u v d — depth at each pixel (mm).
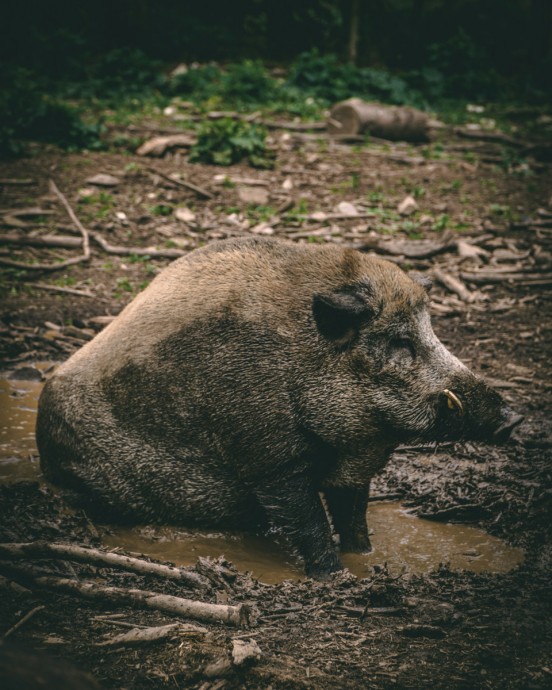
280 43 25359
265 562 5641
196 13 25828
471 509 6379
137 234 12547
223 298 5617
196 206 13641
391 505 6566
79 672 1973
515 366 9320
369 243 12391
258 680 4074
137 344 5797
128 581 5004
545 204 14969
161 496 5809
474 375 5391
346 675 4199
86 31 23969
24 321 9781
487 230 13477
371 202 14375
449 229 13500
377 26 26203
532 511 6371
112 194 13766
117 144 16016
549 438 7699
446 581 5348
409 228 13328
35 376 8516
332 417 5383
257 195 14094
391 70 25250
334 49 25906
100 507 5883
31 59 21141
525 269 12164
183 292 5789
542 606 5062
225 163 15469
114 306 10438
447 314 10758
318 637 4594
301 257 5656
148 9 24578
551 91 24234
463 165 16594
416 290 5418
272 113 19250
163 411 5703
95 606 4680
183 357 5645
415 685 4148
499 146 18188
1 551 4996
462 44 23750
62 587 4742
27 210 12641
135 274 11398
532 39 25609
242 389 5488
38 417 6188
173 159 15602
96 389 5898
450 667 4344
